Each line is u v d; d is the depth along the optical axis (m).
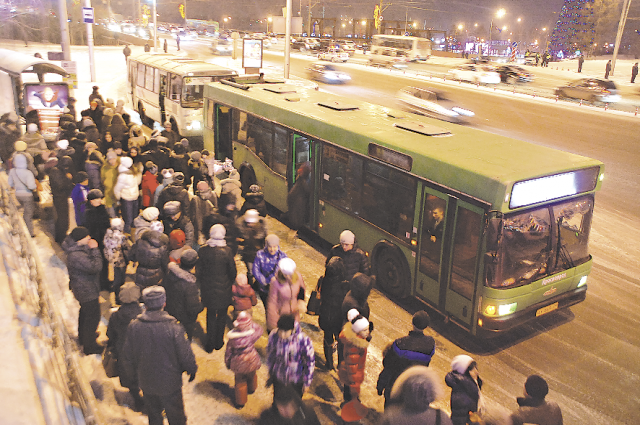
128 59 23.05
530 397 4.37
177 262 6.83
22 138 11.62
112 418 5.22
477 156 7.56
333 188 9.82
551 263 7.15
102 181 10.04
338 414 5.77
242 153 13.20
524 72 39.38
